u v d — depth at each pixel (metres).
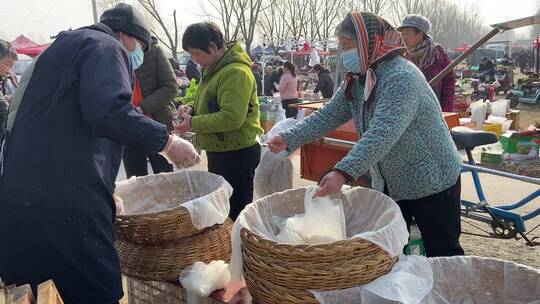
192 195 2.68
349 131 3.25
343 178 1.76
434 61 4.11
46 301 1.20
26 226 1.68
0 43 4.34
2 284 1.26
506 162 6.18
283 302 1.64
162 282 2.20
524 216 3.15
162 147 1.71
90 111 1.61
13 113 1.80
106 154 1.78
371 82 1.92
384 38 1.90
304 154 3.58
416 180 2.04
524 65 26.97
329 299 1.59
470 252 3.59
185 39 2.81
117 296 1.81
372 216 2.04
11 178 1.69
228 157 2.94
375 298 1.61
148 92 3.73
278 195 2.14
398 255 1.77
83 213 1.70
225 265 2.10
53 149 1.67
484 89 14.81
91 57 1.67
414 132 1.97
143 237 2.11
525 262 3.41
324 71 10.86
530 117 11.80
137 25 1.95
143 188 2.67
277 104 8.59
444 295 1.86
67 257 1.70
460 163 2.16
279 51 24.84
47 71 1.72
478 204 3.26
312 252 1.57
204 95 2.90
